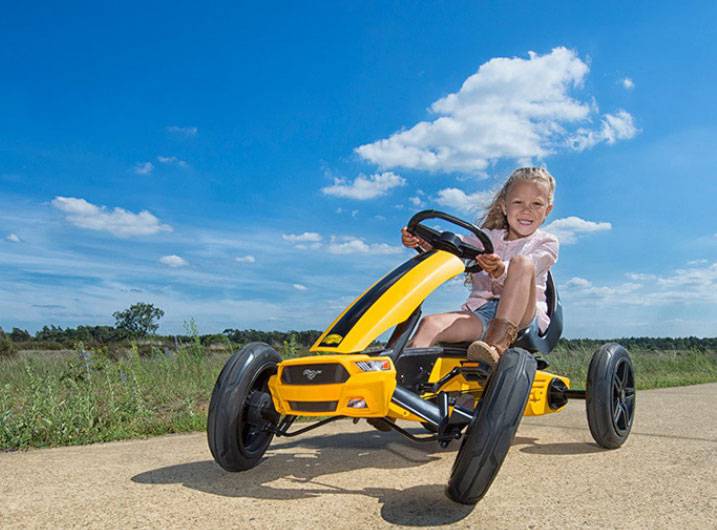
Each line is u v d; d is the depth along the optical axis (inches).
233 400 95.7
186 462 114.1
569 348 380.8
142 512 81.4
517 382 81.6
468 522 76.4
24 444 141.7
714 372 410.0
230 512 81.0
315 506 83.5
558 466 108.3
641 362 431.2
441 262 110.3
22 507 84.5
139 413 174.2
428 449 127.3
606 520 76.7
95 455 124.6
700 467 104.5
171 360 263.6
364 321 97.6
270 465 110.2
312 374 89.6
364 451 124.6
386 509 81.8
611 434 122.1
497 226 141.6
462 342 119.0
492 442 77.8
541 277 133.8
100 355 230.5
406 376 106.7
